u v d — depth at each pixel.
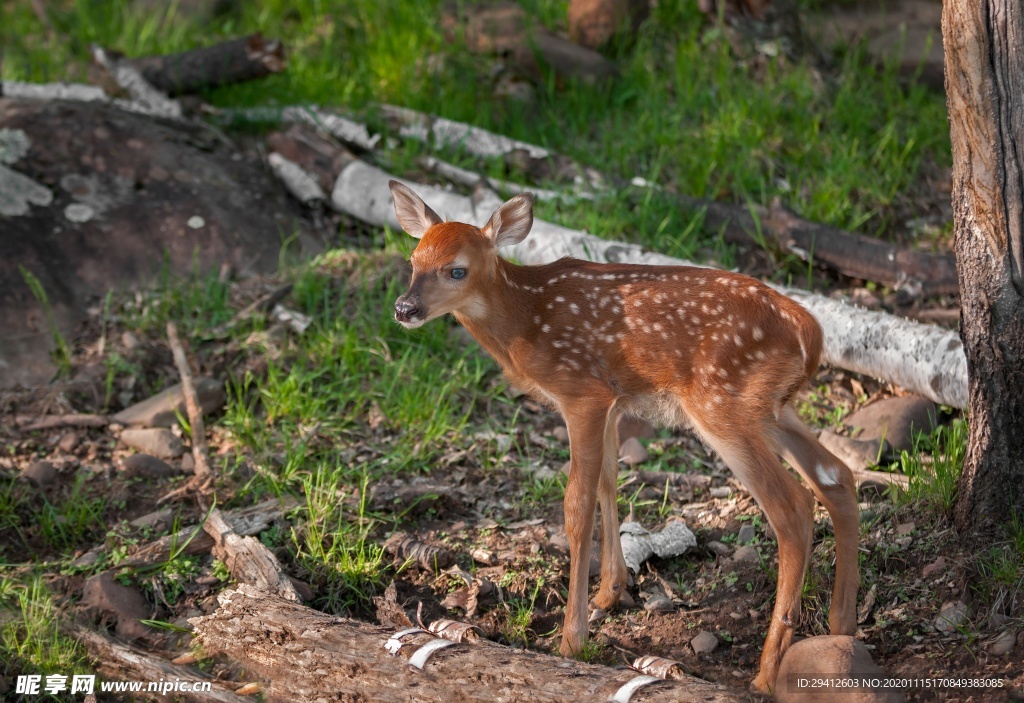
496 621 8.46
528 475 10.17
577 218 13.17
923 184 13.94
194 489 9.88
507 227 8.13
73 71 16.55
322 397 11.16
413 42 16.77
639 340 7.79
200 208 13.30
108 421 11.01
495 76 16.19
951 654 7.51
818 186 13.52
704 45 16.52
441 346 11.80
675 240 12.65
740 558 8.77
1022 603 7.68
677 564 9.01
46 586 8.81
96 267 12.66
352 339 11.59
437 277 7.87
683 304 7.73
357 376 11.29
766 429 7.70
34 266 12.41
